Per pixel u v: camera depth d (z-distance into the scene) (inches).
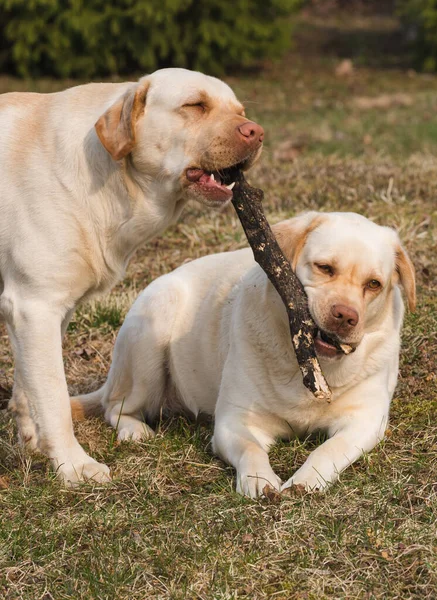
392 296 167.8
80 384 212.1
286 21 763.4
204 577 126.6
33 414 161.6
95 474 158.6
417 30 804.0
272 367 162.4
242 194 162.2
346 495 145.9
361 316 148.3
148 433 179.5
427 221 296.4
